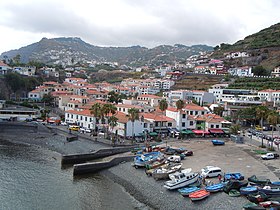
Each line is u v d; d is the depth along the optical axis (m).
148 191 61.06
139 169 73.81
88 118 122.19
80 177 72.00
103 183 68.19
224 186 56.59
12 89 187.50
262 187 55.28
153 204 55.94
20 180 68.19
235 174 62.41
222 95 184.25
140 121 107.25
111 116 105.38
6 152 93.44
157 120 111.44
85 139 104.06
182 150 84.69
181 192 56.06
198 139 107.06
